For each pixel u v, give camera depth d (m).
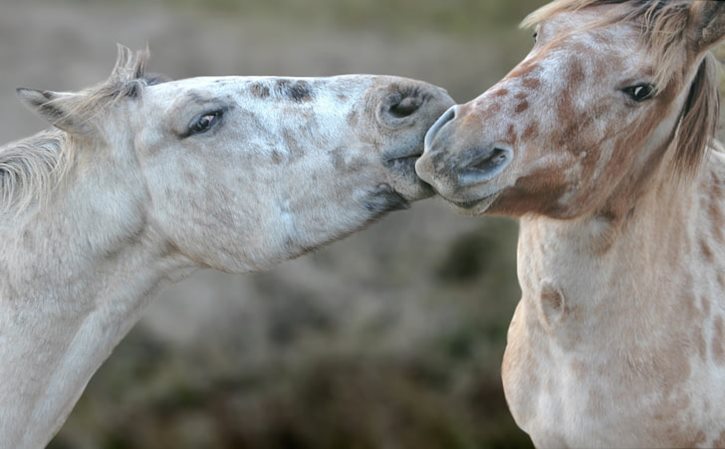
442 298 17.80
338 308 17.66
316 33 24.78
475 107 5.95
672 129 6.68
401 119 6.45
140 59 7.12
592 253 6.84
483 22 25.83
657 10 6.23
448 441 15.63
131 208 6.81
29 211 6.74
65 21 24.59
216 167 6.71
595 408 7.09
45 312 6.63
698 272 7.16
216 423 15.78
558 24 6.40
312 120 6.70
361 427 15.79
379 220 6.85
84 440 15.02
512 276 18.06
